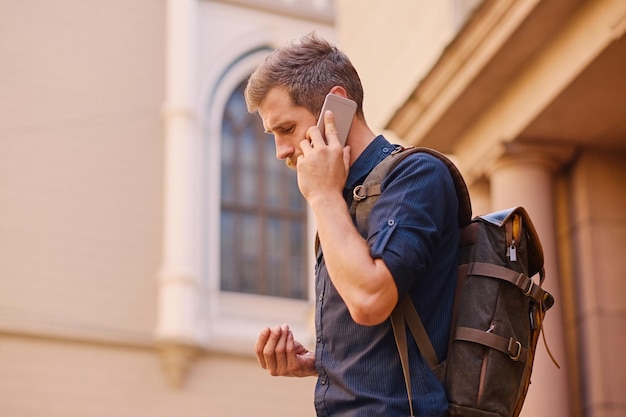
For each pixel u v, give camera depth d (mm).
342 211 2756
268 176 25031
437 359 2729
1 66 22984
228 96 24828
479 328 2729
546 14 6902
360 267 2617
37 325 21625
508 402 2721
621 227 7555
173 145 23359
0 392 21078
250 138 25078
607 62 6762
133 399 21781
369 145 2959
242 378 22781
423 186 2760
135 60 23891
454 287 2812
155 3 24391
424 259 2678
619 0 6457
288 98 2977
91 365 21766
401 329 2713
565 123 7488
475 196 8305
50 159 22719
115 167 23094
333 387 2797
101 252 22484
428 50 9133
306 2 25562
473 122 8227
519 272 2820
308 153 2832
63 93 23203
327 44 3062
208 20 24875
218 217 23922
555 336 7395
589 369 7312
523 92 7574
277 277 24516
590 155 7668
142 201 23094
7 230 22047
